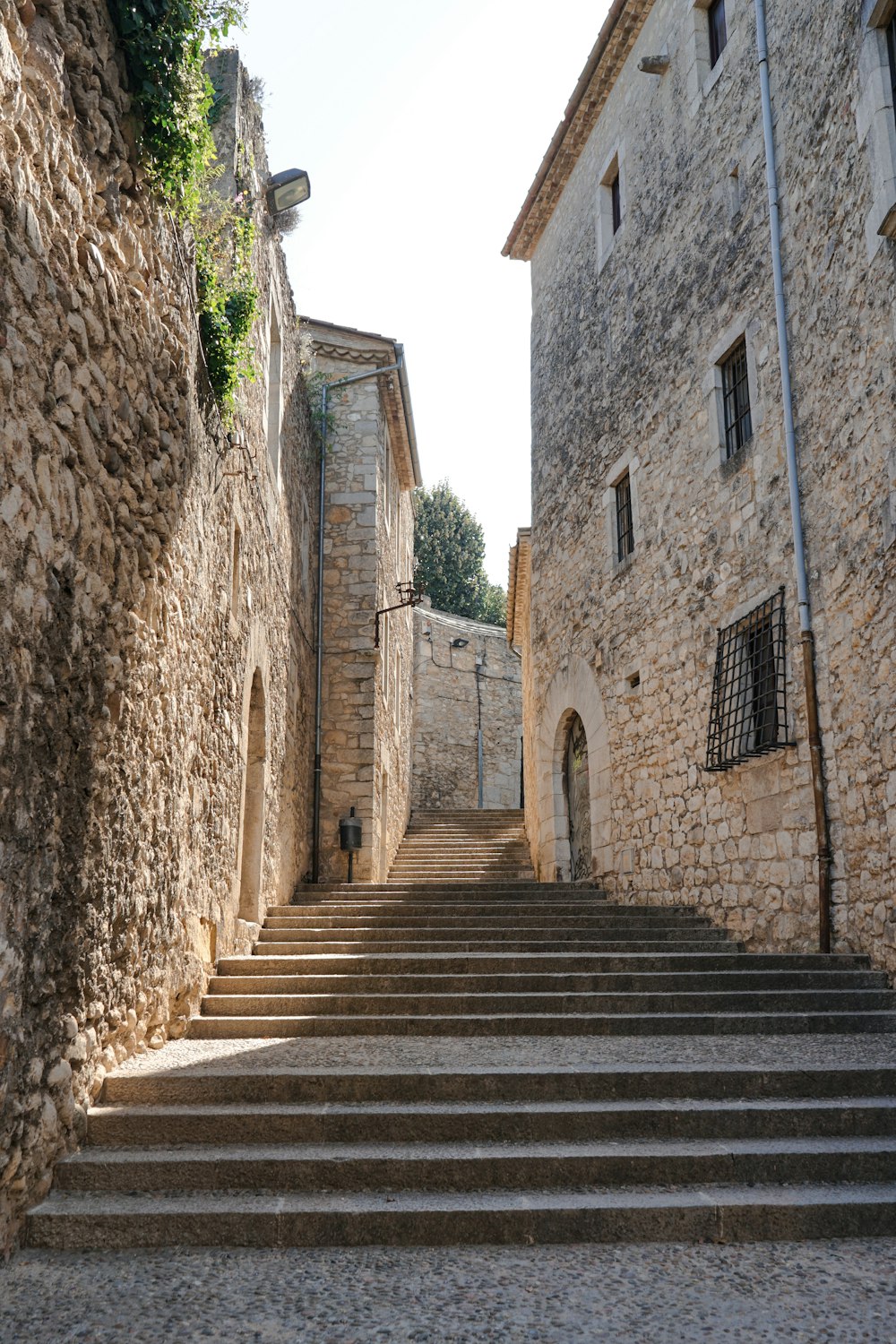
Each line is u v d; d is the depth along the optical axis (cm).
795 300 804
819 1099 467
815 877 735
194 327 598
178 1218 362
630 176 1170
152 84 478
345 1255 354
